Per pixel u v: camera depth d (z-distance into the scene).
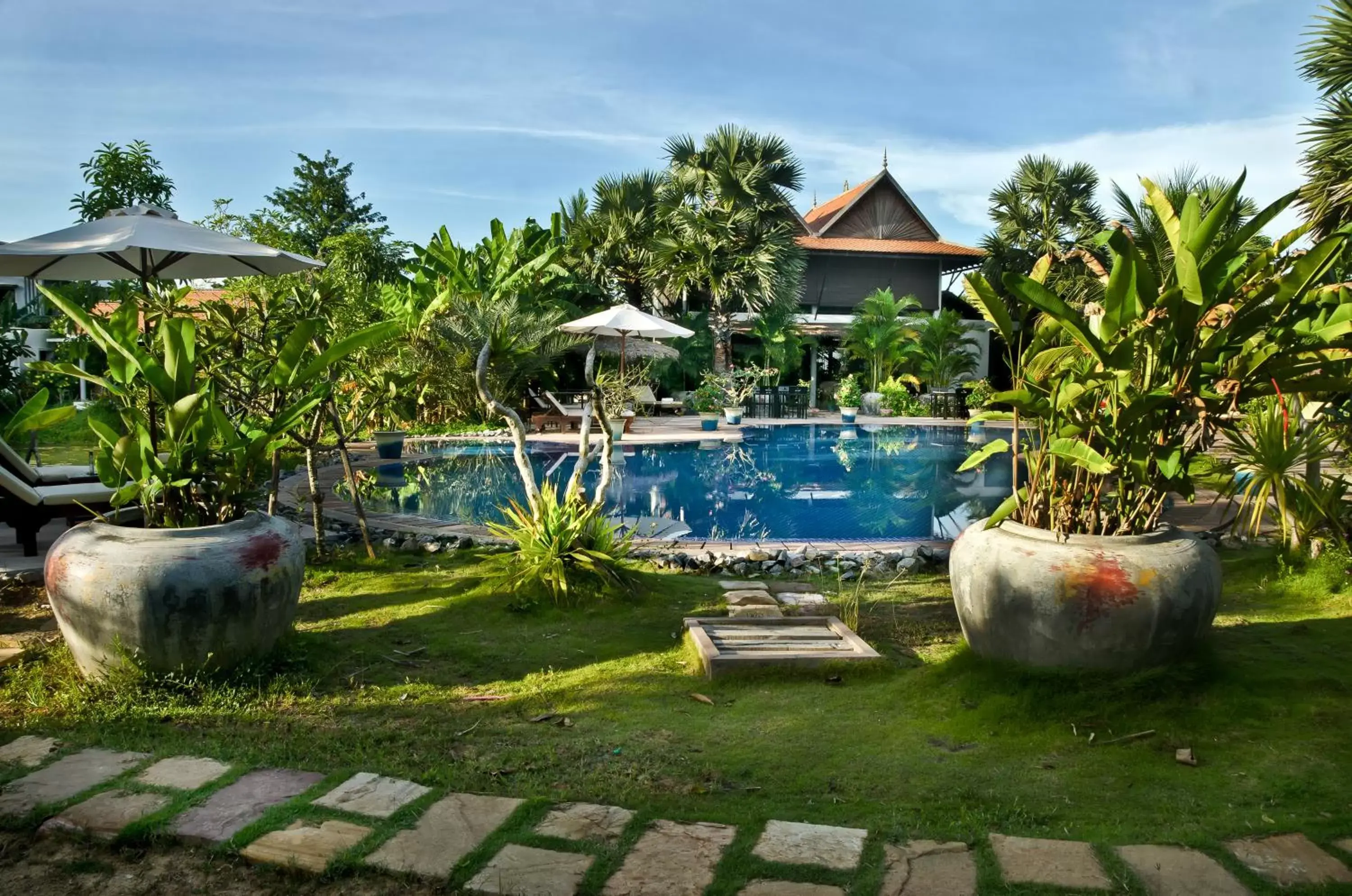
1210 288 3.60
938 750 3.54
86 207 15.82
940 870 2.49
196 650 4.04
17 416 4.87
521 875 2.45
